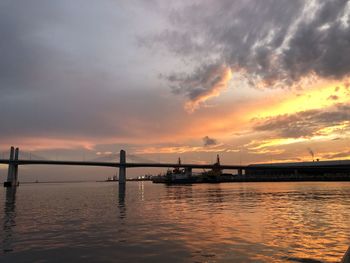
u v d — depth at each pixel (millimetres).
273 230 24547
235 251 17938
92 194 98250
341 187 124375
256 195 77938
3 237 23734
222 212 38719
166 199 68125
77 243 21047
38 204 58312
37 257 17656
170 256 17219
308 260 15930
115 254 17953
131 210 43656
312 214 35062
